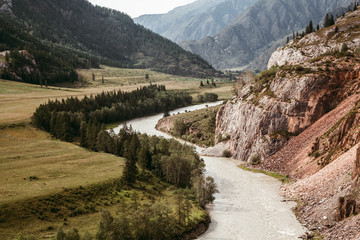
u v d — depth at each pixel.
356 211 54.59
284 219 70.50
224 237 65.00
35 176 85.12
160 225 60.47
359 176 57.84
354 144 78.44
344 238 50.88
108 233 54.97
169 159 100.38
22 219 62.00
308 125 116.50
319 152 95.12
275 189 93.00
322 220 61.84
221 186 98.75
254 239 63.09
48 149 120.06
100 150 125.31
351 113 87.94
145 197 83.19
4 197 68.62
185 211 73.25
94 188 80.94
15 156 106.50
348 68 116.69
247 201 84.75
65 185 79.81
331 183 71.00
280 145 117.56
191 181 96.62
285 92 125.31
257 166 117.31
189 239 64.19
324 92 116.25
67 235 52.41
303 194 79.44
